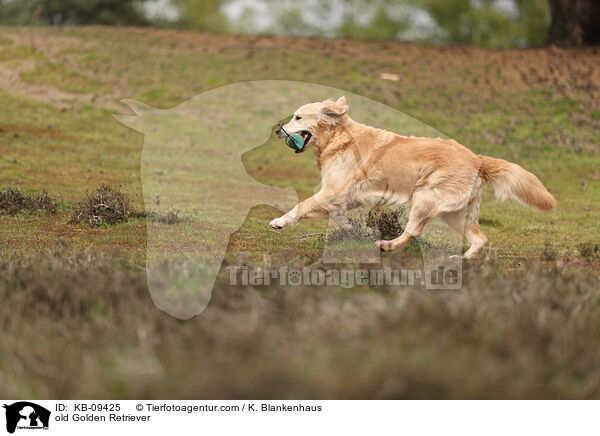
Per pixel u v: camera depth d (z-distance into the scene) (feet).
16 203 37.70
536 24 165.27
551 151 63.21
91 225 35.17
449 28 170.50
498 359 14.19
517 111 74.74
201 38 109.19
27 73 82.07
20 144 57.52
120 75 84.74
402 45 109.50
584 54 94.68
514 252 32.27
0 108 69.36
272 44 106.22
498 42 167.22
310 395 13.20
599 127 69.41
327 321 16.06
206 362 13.99
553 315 17.60
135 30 113.60
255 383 13.26
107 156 56.75
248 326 16.14
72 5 140.36
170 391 13.52
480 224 40.93
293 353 14.12
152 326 16.35
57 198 41.42
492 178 26.13
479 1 168.35
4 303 18.33
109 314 17.29
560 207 46.75
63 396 13.73
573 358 14.70
